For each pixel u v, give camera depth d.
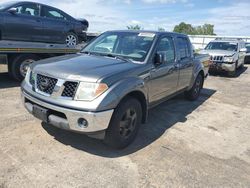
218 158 3.79
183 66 5.57
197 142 4.29
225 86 9.58
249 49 18.11
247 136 4.73
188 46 6.07
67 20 9.51
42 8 8.62
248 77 12.23
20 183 2.88
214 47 13.28
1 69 7.08
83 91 3.25
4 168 3.12
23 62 7.43
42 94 3.52
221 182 3.18
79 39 10.27
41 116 3.55
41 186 2.86
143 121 4.29
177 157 3.72
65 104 3.27
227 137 4.61
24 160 3.33
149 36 4.71
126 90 3.53
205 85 9.55
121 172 3.23
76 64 3.79
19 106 5.36
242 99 7.61
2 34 7.55
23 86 3.95
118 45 4.70
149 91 4.28
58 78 3.39
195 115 5.73
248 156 3.94
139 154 3.73
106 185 2.96
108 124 3.38
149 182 3.08
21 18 7.90
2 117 4.69
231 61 11.58
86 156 3.55
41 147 3.70
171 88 5.20
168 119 5.33
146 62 4.21
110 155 3.63
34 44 7.45
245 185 3.16
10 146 3.66
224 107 6.58
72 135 4.13
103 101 3.25
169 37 5.15
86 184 2.95
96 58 4.27
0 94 6.22
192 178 3.22
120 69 3.74
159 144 4.10
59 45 8.14
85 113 3.20
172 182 3.11
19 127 4.30
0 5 7.93
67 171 3.17
